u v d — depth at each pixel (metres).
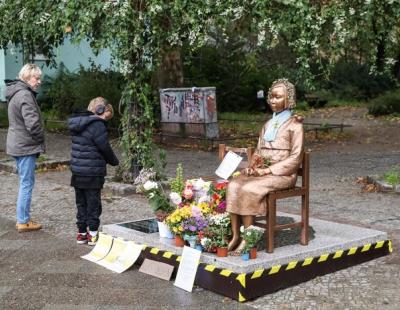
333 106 28.81
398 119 22.55
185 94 16.14
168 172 11.51
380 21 7.60
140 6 8.62
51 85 20.41
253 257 5.07
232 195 5.16
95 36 8.94
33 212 8.11
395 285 5.18
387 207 8.28
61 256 6.11
